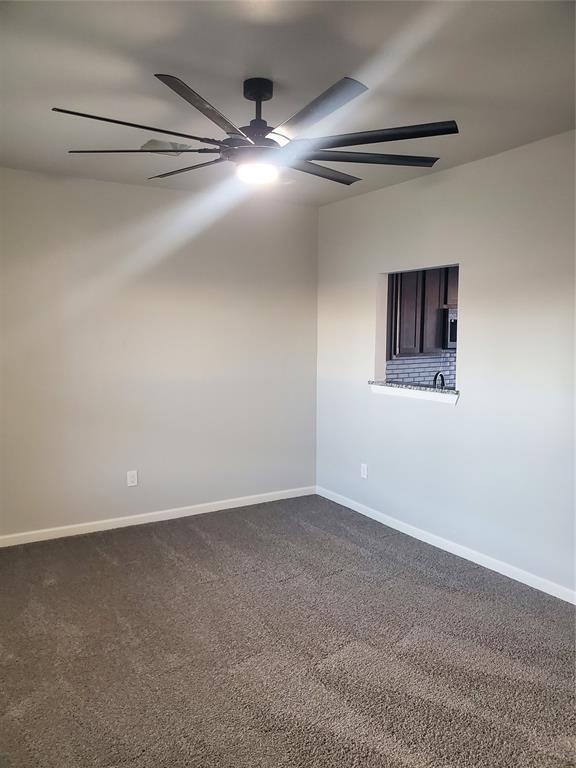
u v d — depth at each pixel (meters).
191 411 4.41
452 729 2.10
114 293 4.05
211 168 3.58
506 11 1.79
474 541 3.57
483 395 3.45
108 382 4.08
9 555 3.65
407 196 3.93
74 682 2.36
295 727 2.10
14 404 3.78
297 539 3.96
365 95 2.45
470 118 2.72
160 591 3.16
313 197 4.44
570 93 2.44
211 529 4.15
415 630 2.77
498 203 3.30
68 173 3.75
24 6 1.76
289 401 4.87
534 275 3.12
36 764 1.92
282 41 2.00
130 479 4.21
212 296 4.43
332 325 4.76
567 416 3.00
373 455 4.38
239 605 3.01
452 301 5.11
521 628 2.79
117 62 2.16
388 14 1.81
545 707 2.21
